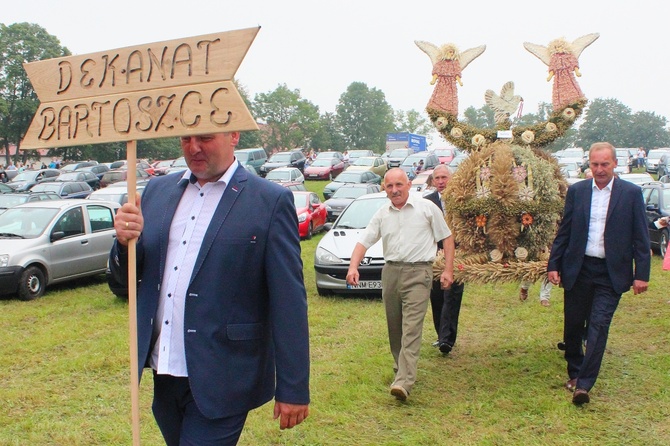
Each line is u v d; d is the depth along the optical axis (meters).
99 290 10.88
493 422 4.83
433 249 5.43
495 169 5.93
